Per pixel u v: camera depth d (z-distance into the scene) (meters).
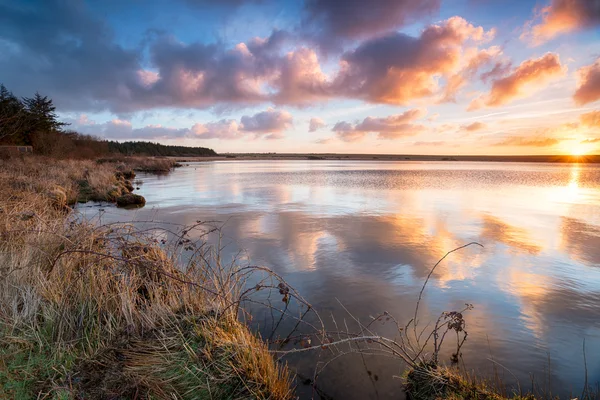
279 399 2.64
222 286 3.90
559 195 20.06
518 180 35.31
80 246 4.30
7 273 3.54
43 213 6.32
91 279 3.61
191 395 2.45
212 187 24.48
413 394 2.89
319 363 3.41
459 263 6.99
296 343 3.78
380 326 4.29
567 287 5.73
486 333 4.14
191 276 4.27
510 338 4.03
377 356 3.55
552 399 2.96
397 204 15.88
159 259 4.50
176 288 3.91
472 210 14.15
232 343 2.93
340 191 22.00
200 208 14.30
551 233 9.87
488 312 4.76
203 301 3.79
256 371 2.71
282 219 11.83
